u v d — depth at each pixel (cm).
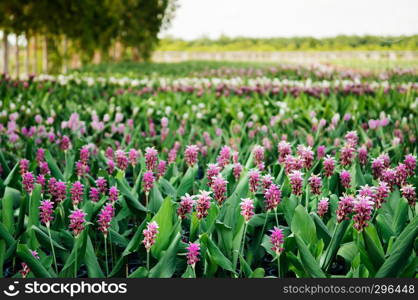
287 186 293
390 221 278
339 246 233
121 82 1225
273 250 243
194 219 244
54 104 695
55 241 253
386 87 1041
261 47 6556
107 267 248
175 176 349
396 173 289
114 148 477
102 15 2827
